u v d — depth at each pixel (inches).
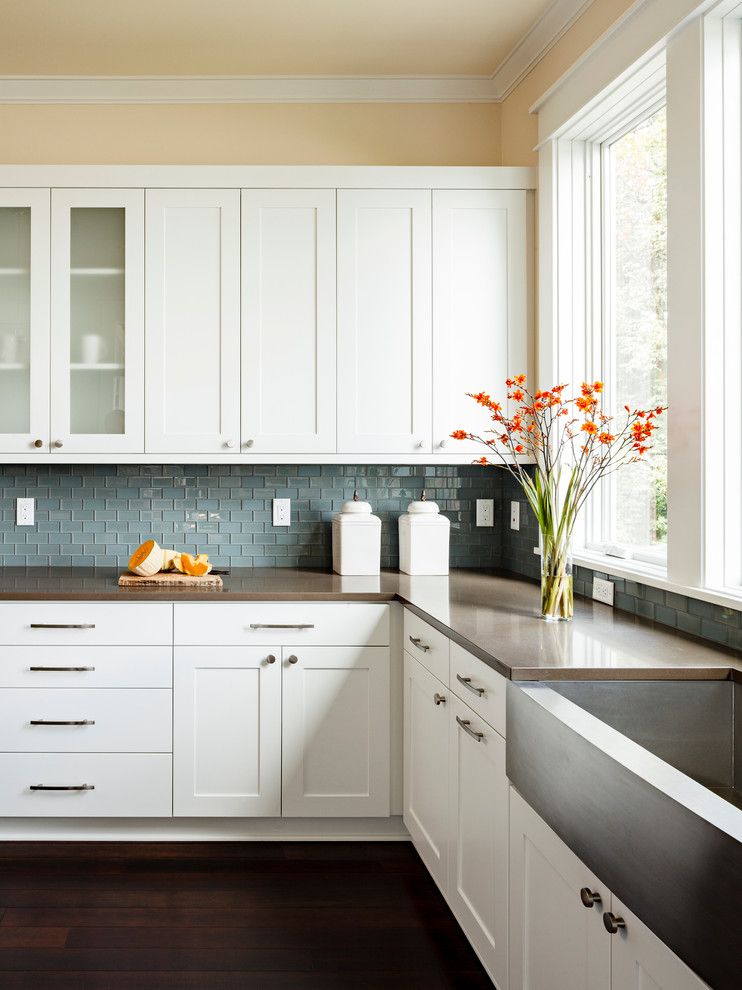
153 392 121.4
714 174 79.4
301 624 111.0
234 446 121.9
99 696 110.8
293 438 122.3
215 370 121.9
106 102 131.9
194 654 110.8
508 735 69.3
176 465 135.3
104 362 122.0
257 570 133.3
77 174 120.6
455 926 93.8
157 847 113.2
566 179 114.7
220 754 111.3
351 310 122.5
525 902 66.0
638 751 50.0
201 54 123.2
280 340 122.1
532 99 122.9
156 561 117.4
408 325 123.1
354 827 114.7
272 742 111.3
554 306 115.1
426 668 98.5
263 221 121.8
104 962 86.0
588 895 52.8
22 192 120.6
